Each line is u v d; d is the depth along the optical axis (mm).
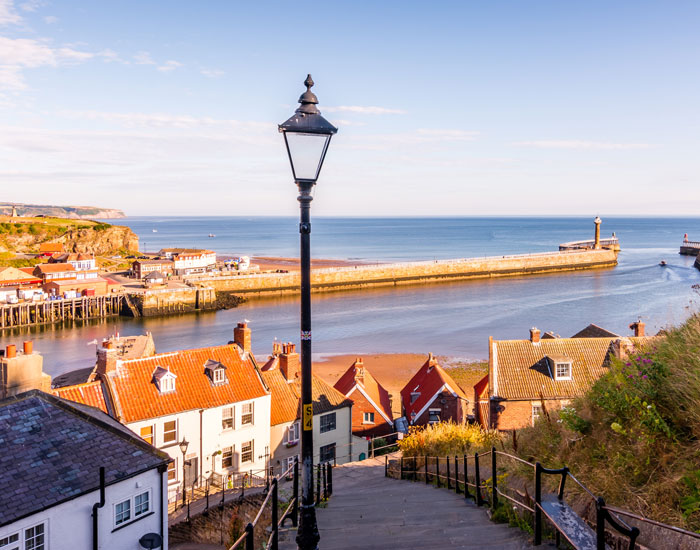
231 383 30906
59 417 16031
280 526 9664
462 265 148125
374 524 9688
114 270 155500
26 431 15141
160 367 29406
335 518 10398
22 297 101875
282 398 34469
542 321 87688
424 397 41812
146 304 104750
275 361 36219
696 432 7562
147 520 16234
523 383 33281
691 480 6832
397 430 40781
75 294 104000
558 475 8844
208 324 94438
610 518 5402
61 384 34625
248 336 33250
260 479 30375
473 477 12945
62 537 13961
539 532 7121
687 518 6418
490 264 150375
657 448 7770
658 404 8359
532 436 11891
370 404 40438
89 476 14773
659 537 6410
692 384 7840
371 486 16750
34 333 89375
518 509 8930
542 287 127062
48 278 110062
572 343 35719
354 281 135875
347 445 36844
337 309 104625
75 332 89812
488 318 91625
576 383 33125
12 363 22625
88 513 14539
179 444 27547
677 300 101000
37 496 13594
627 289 118750
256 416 31328
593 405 9961
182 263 145375
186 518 21672
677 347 9258
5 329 92500
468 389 52906
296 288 129000
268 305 112625
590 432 9586
